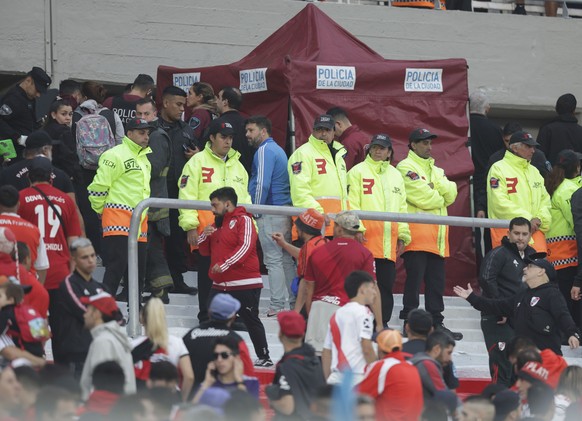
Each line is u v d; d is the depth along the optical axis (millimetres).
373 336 38812
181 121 51156
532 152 51844
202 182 48000
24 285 35969
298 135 53031
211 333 35406
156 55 62969
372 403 31438
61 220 40719
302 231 43656
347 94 54000
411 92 55062
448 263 54188
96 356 33250
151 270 47688
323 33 55625
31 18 61094
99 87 54125
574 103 59250
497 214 51844
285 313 34688
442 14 66875
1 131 51719
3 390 30453
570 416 35875
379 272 48094
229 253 42562
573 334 42625
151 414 30266
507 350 39906
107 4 62375
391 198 49188
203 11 63688
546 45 68750
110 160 45312
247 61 56375
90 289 37000
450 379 37500
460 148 55438
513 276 45844
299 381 34031
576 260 51906
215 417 30297
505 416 34312
